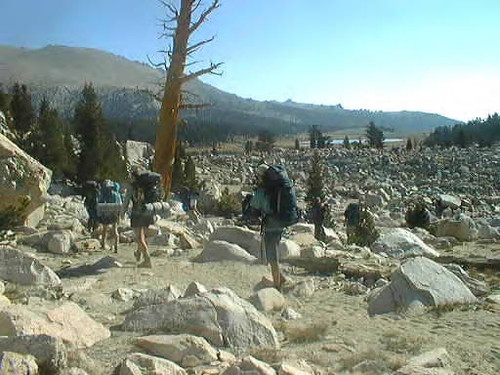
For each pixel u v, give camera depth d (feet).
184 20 72.90
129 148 193.26
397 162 254.27
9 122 89.61
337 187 189.67
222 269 32.01
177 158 138.72
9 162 45.21
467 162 245.24
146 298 20.71
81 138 102.32
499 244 63.46
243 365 14.06
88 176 97.25
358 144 356.79
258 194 27.09
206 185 156.25
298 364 15.47
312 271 34.12
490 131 425.28
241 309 18.52
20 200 38.55
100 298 23.85
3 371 12.21
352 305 25.32
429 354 16.58
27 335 13.74
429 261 26.35
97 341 17.12
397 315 23.08
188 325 17.76
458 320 22.20
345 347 18.03
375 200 156.25
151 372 14.08
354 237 58.44
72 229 49.11
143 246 32.68
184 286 27.76
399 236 46.21
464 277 29.01
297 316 22.34
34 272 24.81
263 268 32.55
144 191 32.71
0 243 34.83
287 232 57.82
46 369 13.43
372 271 32.86
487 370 16.42
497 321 22.00
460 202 152.25
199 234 50.24
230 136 608.60
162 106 75.61
